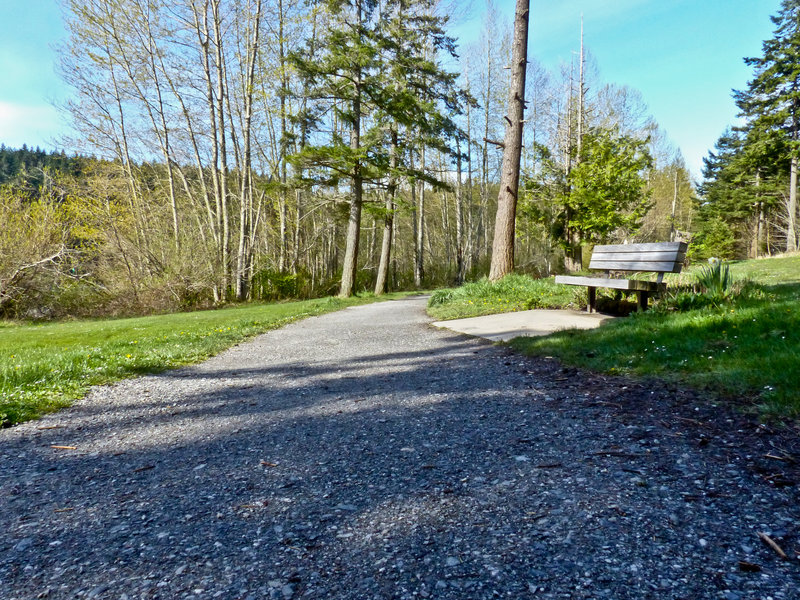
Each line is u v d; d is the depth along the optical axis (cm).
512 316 707
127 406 383
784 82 2397
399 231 3894
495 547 156
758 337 349
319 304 1492
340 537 168
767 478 187
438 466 227
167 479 231
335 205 2022
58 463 260
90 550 166
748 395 264
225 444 279
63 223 1911
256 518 186
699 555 145
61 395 411
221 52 1917
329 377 450
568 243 2103
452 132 1911
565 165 2175
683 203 4531
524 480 205
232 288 2077
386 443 262
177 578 147
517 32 1012
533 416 286
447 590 135
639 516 170
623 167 1853
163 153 2109
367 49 1608
